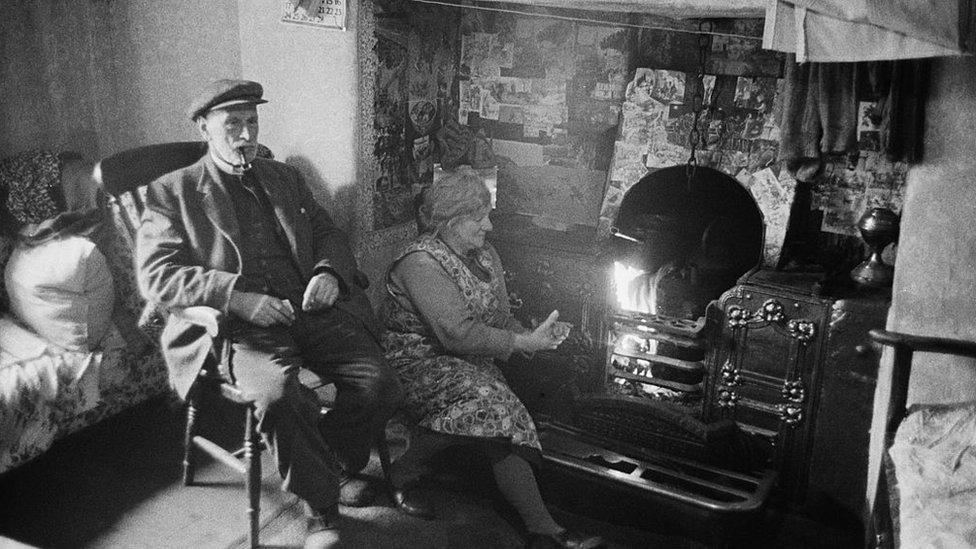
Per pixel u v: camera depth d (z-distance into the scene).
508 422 3.40
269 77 4.29
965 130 3.05
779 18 2.63
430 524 3.59
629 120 4.30
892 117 3.22
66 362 3.72
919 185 3.19
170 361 3.54
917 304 3.24
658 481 3.69
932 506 2.55
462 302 3.63
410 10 4.36
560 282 4.34
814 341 3.63
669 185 4.27
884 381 3.34
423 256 3.65
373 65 4.17
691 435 3.69
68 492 3.69
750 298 3.74
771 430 3.81
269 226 3.72
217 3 4.41
